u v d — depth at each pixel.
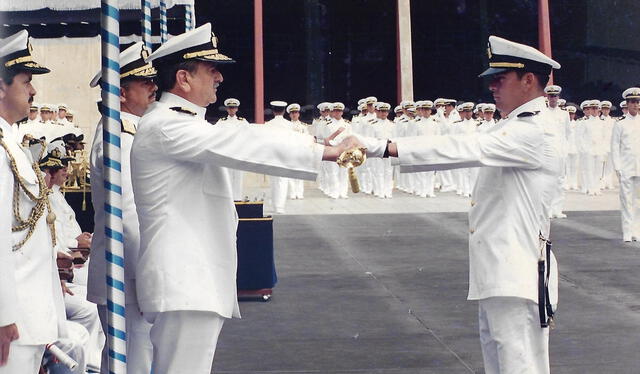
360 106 32.88
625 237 19.16
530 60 6.14
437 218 23.83
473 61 46.62
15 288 4.96
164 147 5.29
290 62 45.09
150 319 5.50
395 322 11.69
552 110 26.70
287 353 10.12
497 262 6.04
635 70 44.47
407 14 37.06
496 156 5.91
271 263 13.17
